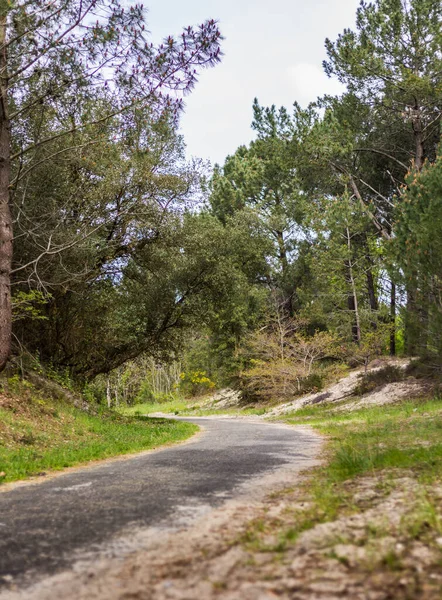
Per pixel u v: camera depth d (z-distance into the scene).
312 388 30.41
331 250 31.28
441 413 15.64
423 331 17.66
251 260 36.59
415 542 3.27
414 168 19.77
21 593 2.84
